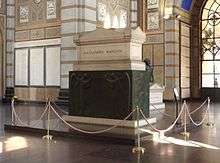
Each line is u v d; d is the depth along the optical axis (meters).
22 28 19.52
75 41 9.70
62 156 6.62
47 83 18.31
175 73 22.23
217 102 22.17
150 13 22.91
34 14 18.94
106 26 18.66
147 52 23.09
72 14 16.52
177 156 6.60
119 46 8.89
